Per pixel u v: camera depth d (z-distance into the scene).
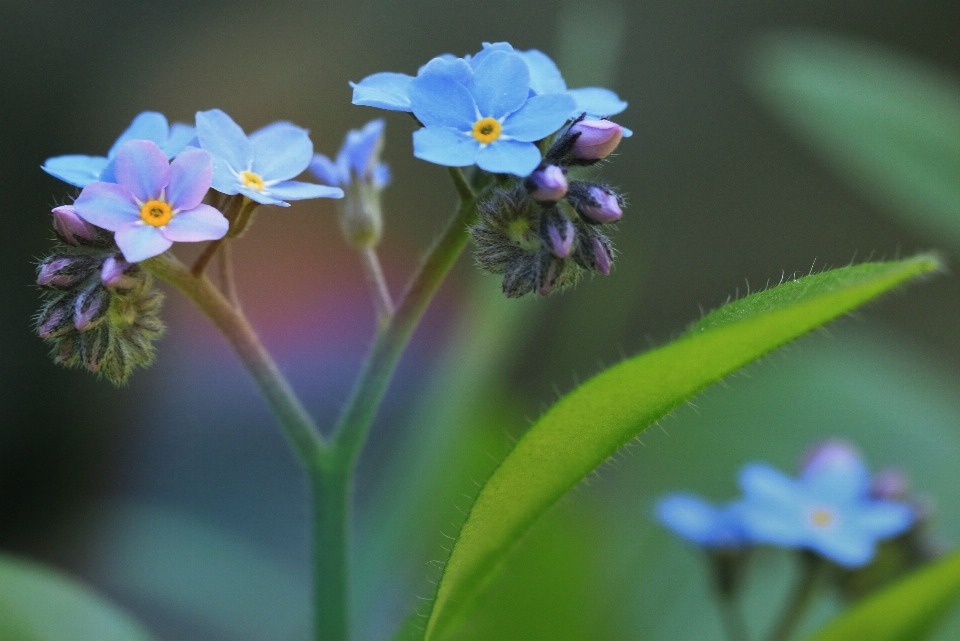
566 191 0.16
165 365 0.31
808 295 0.15
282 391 0.17
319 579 0.17
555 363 0.31
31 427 0.30
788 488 0.19
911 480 0.23
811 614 0.21
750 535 0.18
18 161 0.30
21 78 0.31
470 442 0.20
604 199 0.16
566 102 0.16
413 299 0.17
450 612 0.17
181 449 0.30
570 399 0.15
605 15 0.30
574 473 0.16
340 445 0.17
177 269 0.17
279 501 0.29
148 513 0.26
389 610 0.20
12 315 0.29
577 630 0.19
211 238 0.16
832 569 0.19
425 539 0.20
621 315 0.25
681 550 0.21
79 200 0.16
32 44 0.31
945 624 0.19
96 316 0.16
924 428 0.24
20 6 0.31
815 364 0.25
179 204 0.16
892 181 0.22
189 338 0.31
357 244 0.17
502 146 0.16
